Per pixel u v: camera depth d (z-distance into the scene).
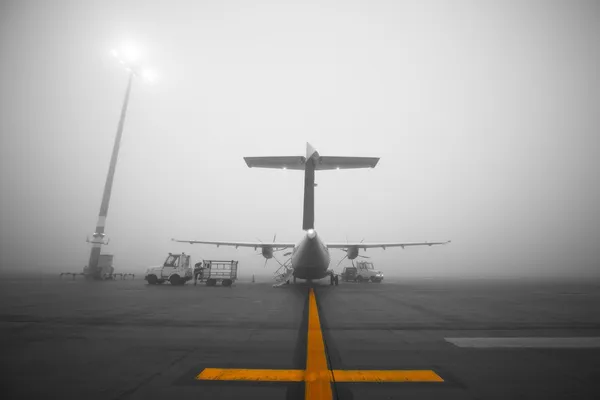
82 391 2.91
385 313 8.67
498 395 2.90
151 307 9.48
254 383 3.16
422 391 2.98
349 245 27.67
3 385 3.05
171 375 3.41
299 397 2.80
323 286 22.00
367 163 14.87
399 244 27.52
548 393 2.96
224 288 18.53
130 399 2.72
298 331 6.00
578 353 4.57
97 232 28.64
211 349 4.59
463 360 4.14
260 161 15.52
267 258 28.58
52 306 9.54
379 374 3.50
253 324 6.73
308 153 15.52
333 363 3.92
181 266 21.88
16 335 5.50
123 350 4.52
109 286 19.11
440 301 12.42
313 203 16.05
